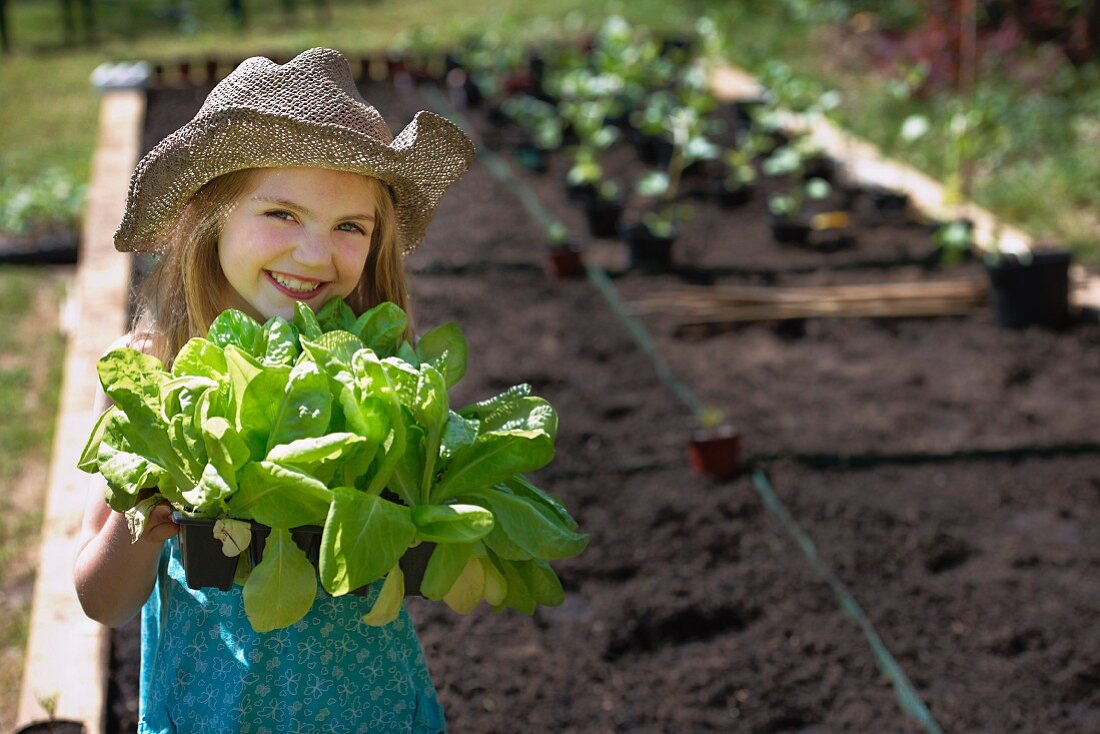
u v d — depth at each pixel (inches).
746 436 182.7
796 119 347.3
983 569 152.9
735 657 135.3
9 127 358.9
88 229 241.4
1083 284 232.8
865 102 372.2
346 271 71.7
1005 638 138.6
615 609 141.7
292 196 68.8
